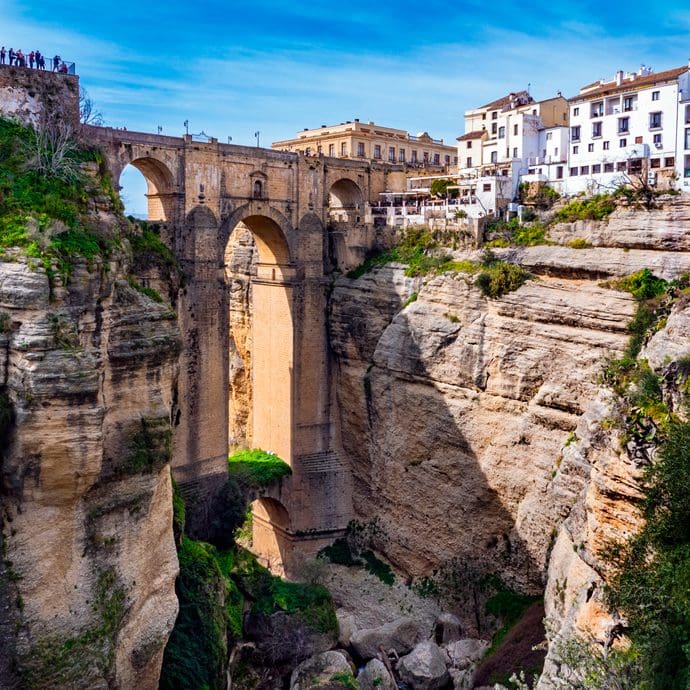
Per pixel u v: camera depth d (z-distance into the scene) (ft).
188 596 135.13
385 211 238.89
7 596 91.56
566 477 135.33
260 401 233.35
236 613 161.68
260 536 235.40
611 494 102.27
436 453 196.03
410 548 204.54
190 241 190.70
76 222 103.81
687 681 72.54
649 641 80.59
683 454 89.25
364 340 215.10
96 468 93.91
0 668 91.25
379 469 213.87
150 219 195.83
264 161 206.59
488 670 152.05
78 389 91.04
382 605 199.31
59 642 94.32
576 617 103.35
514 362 177.27
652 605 82.89
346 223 223.92
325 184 225.56
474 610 183.01
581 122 230.68
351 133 310.65
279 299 222.69
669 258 161.17
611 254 169.37
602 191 188.75
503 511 181.37
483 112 294.66
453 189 231.09
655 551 90.07
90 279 98.02
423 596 196.44
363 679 164.04
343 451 227.61
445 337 191.21
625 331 159.43
